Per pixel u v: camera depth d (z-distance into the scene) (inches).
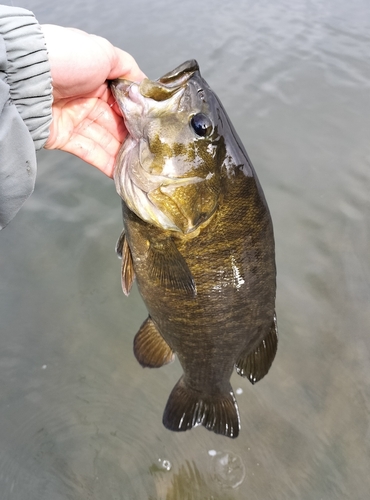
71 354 29.8
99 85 16.2
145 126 14.2
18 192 14.3
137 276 16.6
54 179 38.8
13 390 28.2
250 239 15.0
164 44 55.8
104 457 26.3
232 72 52.2
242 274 15.4
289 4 71.1
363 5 70.9
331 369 28.7
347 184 38.8
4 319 30.5
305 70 53.5
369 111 47.1
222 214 14.6
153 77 48.4
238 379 28.8
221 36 59.0
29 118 14.1
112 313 31.6
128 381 29.0
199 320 16.0
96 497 25.0
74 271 33.2
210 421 19.9
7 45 13.1
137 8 65.4
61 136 17.1
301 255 34.2
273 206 37.1
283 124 45.0
